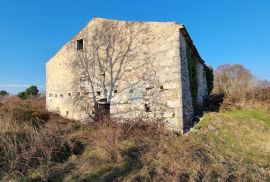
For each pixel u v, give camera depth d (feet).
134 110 38.22
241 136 31.83
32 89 92.43
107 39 42.37
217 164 22.75
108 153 25.03
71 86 46.26
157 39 37.37
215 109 44.83
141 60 38.50
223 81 108.37
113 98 40.68
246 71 124.26
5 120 30.37
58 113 47.14
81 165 23.50
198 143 28.35
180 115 34.12
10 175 21.68
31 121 35.58
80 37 45.68
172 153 24.35
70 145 26.61
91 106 43.16
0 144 24.59
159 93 36.32
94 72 43.45
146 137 29.58
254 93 44.86
